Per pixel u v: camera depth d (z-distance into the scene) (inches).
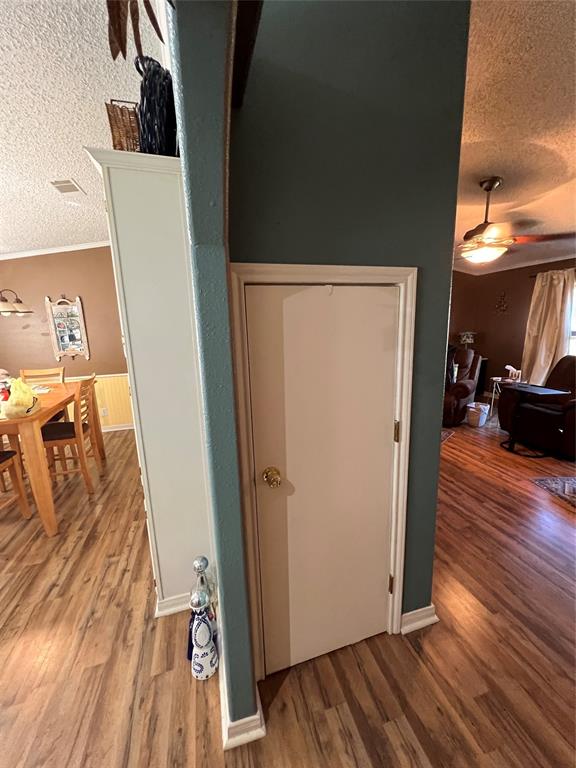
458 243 193.6
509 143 90.8
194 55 27.0
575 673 58.5
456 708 53.4
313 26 42.9
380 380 55.9
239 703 49.2
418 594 66.9
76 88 70.8
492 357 256.8
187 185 33.3
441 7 48.0
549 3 51.2
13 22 55.1
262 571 54.6
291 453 52.7
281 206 45.0
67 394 129.2
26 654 62.2
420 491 62.4
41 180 108.0
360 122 46.9
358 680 57.9
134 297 58.1
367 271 50.4
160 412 62.9
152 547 67.5
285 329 48.6
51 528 96.9
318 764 47.0
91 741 49.4
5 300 146.6
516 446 162.9
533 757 47.4
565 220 156.7
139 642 64.4
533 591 76.0
